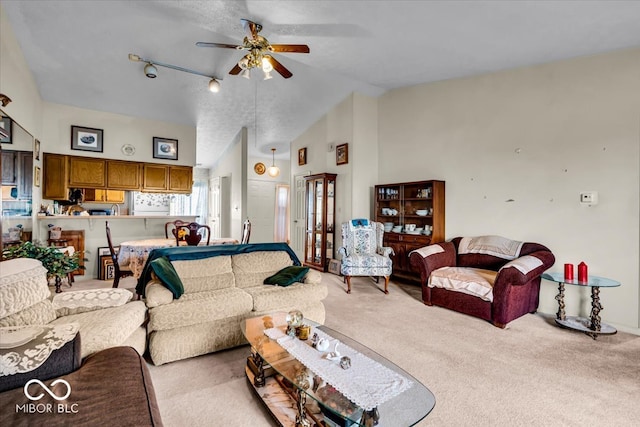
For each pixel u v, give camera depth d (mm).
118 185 5375
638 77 3082
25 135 3898
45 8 3139
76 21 3336
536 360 2449
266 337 2041
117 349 1658
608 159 3250
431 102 4906
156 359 2266
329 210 5941
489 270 3867
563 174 3555
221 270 3066
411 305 3836
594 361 2441
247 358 2275
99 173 5211
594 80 3340
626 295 3139
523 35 3043
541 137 3729
